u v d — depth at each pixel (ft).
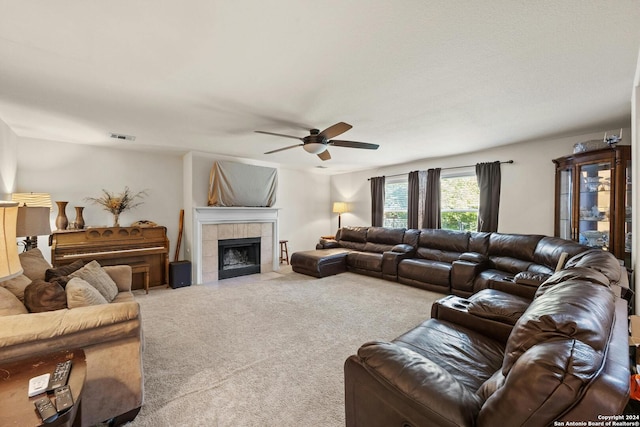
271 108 8.80
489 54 5.81
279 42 5.36
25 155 12.06
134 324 5.28
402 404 3.40
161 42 5.33
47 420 2.87
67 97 7.88
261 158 17.61
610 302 3.83
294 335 8.79
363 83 7.11
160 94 7.72
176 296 12.89
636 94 7.03
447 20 4.73
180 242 16.14
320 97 7.97
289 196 22.13
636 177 7.25
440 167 17.28
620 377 2.43
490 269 13.16
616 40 5.30
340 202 23.48
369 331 9.10
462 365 4.93
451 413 3.01
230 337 8.64
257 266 17.93
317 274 16.33
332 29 4.97
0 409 3.01
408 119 9.93
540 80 6.99
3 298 5.10
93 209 13.78
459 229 16.69
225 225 16.56
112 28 4.89
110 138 12.33
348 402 4.07
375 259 16.39
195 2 4.27
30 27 4.83
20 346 4.41
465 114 9.46
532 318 3.34
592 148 10.09
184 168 16.42
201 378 6.50
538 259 11.30
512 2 4.30
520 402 2.54
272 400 5.76
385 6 4.37
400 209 20.12
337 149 14.88
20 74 6.56
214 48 5.55
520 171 13.89
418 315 10.48
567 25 4.86
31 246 11.02
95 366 4.97
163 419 5.24
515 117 9.76
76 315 4.87
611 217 9.48
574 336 2.91
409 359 3.79
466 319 6.58
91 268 8.16
